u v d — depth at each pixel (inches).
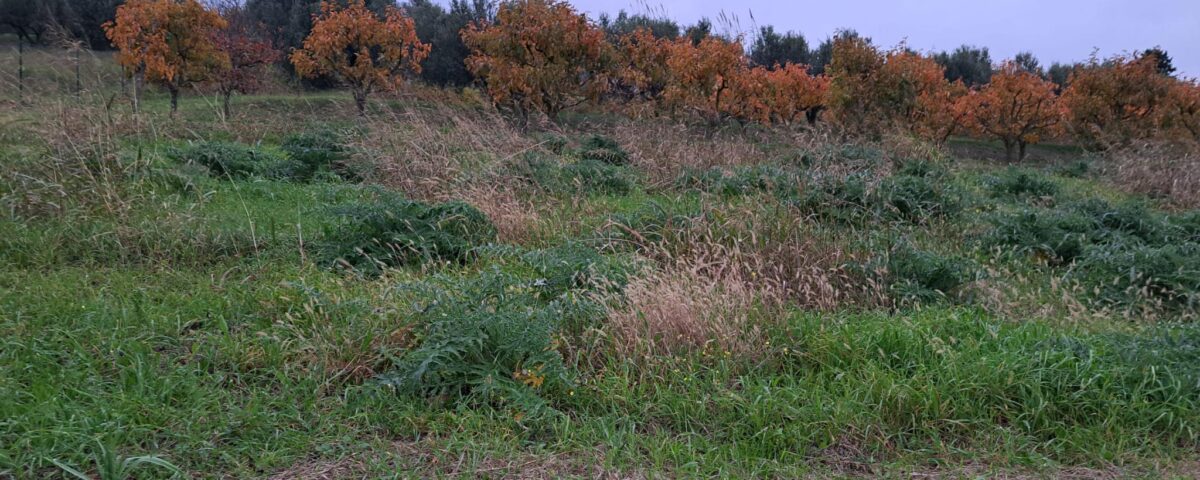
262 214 280.8
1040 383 162.1
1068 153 1121.4
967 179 491.5
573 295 182.5
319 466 130.0
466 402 151.1
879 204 305.1
